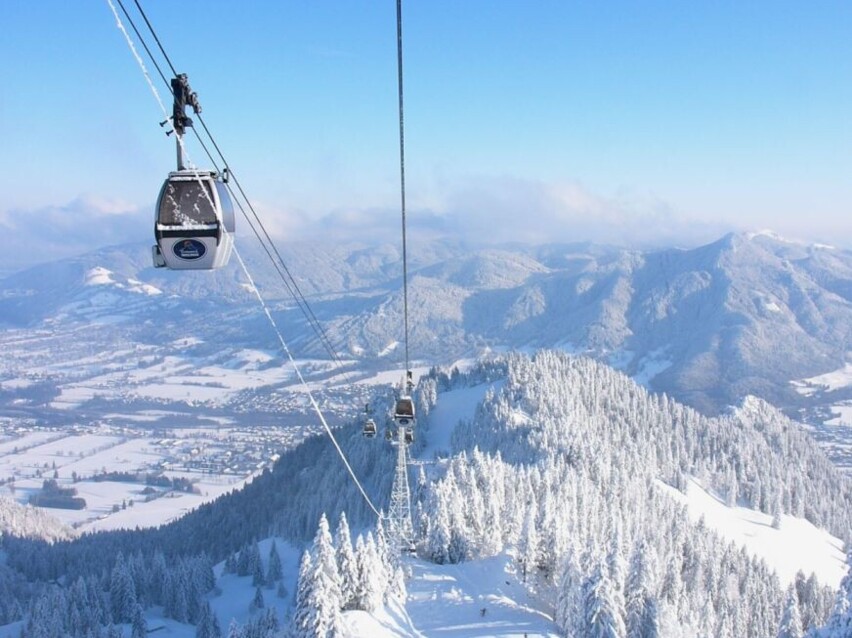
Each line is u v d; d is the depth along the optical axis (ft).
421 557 287.28
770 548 491.31
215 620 313.94
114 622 336.90
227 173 39.78
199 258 38.70
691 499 529.04
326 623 180.14
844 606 135.95
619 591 196.75
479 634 207.51
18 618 354.54
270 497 545.03
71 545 524.52
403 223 62.44
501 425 490.08
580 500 346.54
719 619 286.05
